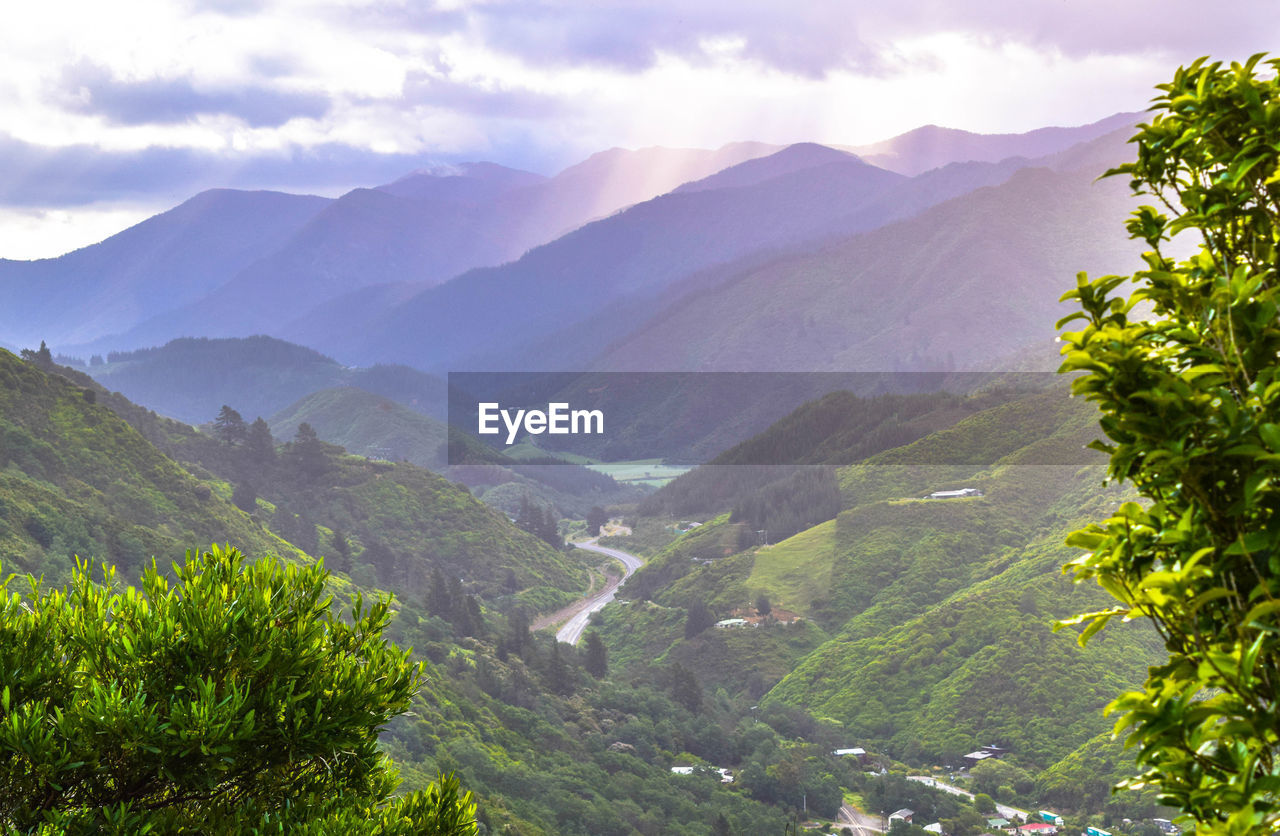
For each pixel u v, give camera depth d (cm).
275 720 489
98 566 6344
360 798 562
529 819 5178
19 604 498
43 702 464
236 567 532
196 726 445
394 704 548
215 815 495
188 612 486
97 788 466
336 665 540
